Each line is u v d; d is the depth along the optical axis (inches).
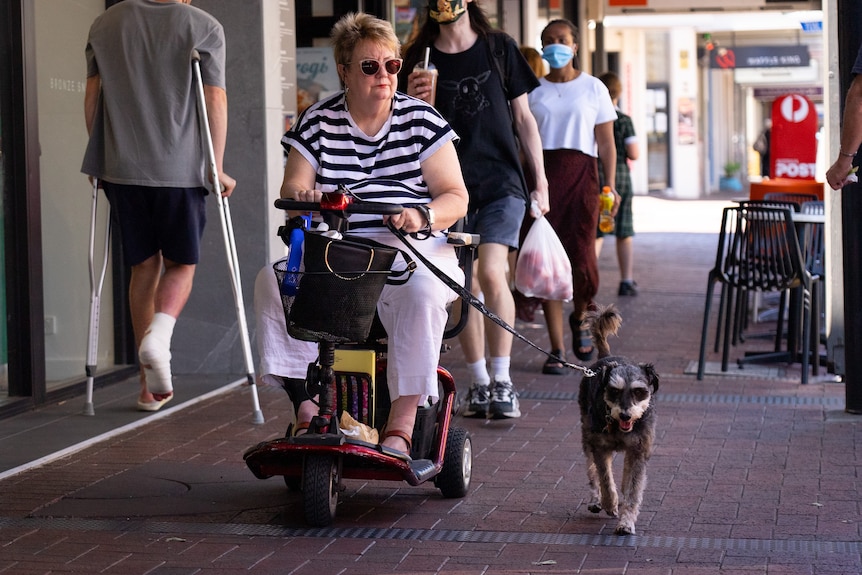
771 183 569.0
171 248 346.9
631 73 1824.6
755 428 349.7
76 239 404.8
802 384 423.8
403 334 252.1
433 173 269.9
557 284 390.9
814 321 462.3
